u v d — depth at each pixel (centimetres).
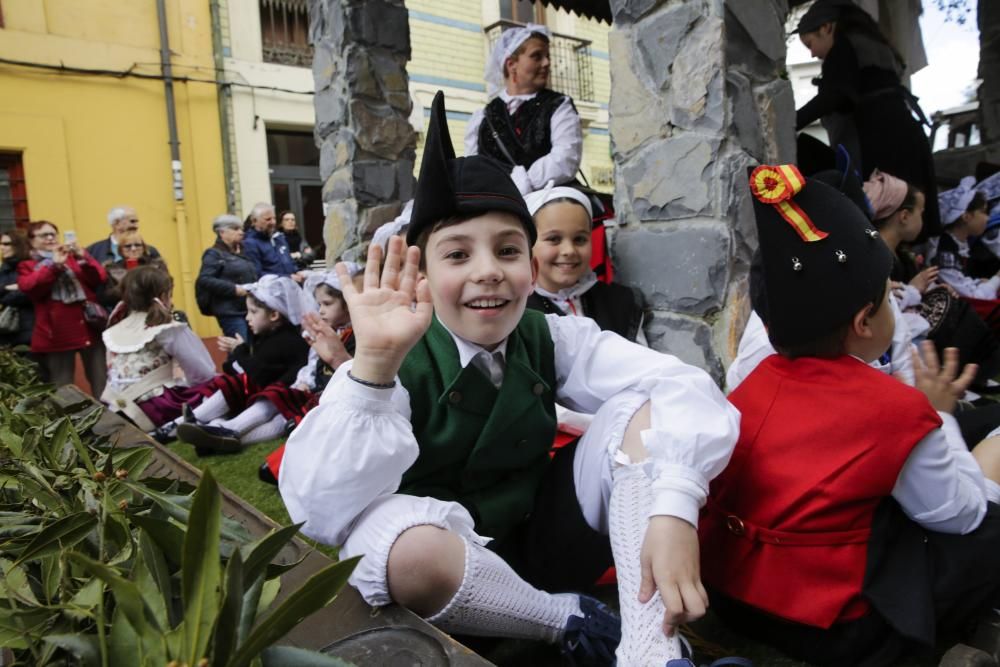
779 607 119
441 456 125
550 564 136
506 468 133
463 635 120
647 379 124
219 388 320
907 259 303
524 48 303
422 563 103
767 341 159
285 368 321
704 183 224
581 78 998
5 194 719
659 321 244
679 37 226
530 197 239
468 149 325
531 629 116
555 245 230
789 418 122
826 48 345
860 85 339
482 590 108
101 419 222
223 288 534
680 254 233
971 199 378
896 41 444
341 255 412
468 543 109
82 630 65
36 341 421
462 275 121
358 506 108
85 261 436
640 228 249
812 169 317
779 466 120
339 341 226
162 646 54
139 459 106
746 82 222
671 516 107
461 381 122
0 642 61
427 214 121
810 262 121
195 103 784
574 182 293
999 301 327
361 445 105
